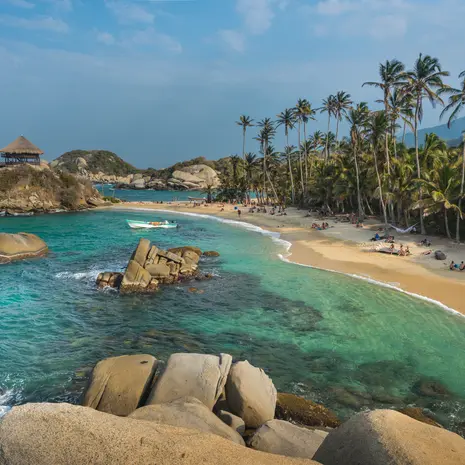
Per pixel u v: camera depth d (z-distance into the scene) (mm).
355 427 4250
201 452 3723
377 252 38188
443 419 12234
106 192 172875
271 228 59375
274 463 3719
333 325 20062
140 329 19797
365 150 64062
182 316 21609
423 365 15773
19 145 97312
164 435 3975
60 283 27766
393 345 17656
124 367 10641
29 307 22750
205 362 10664
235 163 116562
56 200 87438
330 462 4113
